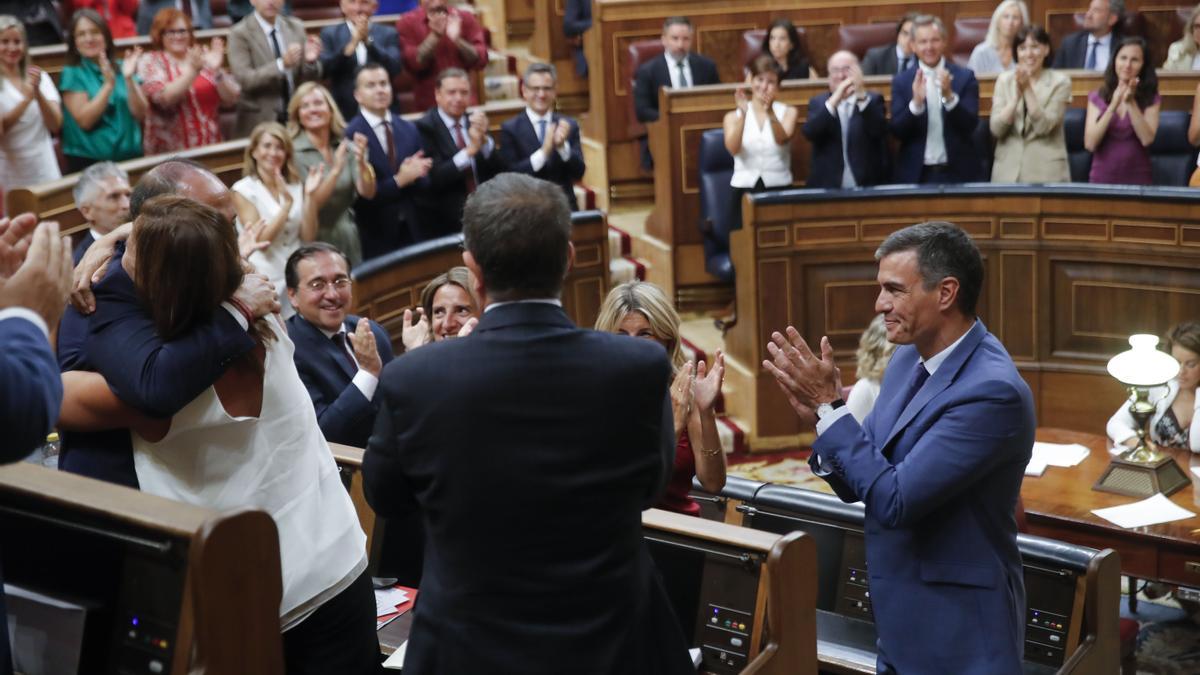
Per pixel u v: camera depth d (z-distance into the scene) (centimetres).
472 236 203
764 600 256
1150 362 480
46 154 668
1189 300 642
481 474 197
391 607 316
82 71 692
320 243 418
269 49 782
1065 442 537
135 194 252
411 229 687
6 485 212
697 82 838
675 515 274
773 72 735
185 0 916
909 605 273
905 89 721
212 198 253
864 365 489
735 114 735
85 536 208
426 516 204
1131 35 902
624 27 908
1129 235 650
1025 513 465
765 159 739
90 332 225
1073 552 324
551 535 199
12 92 646
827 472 277
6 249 192
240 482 230
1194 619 509
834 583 340
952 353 273
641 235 846
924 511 262
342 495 250
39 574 215
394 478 205
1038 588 330
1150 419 492
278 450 235
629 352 204
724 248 768
